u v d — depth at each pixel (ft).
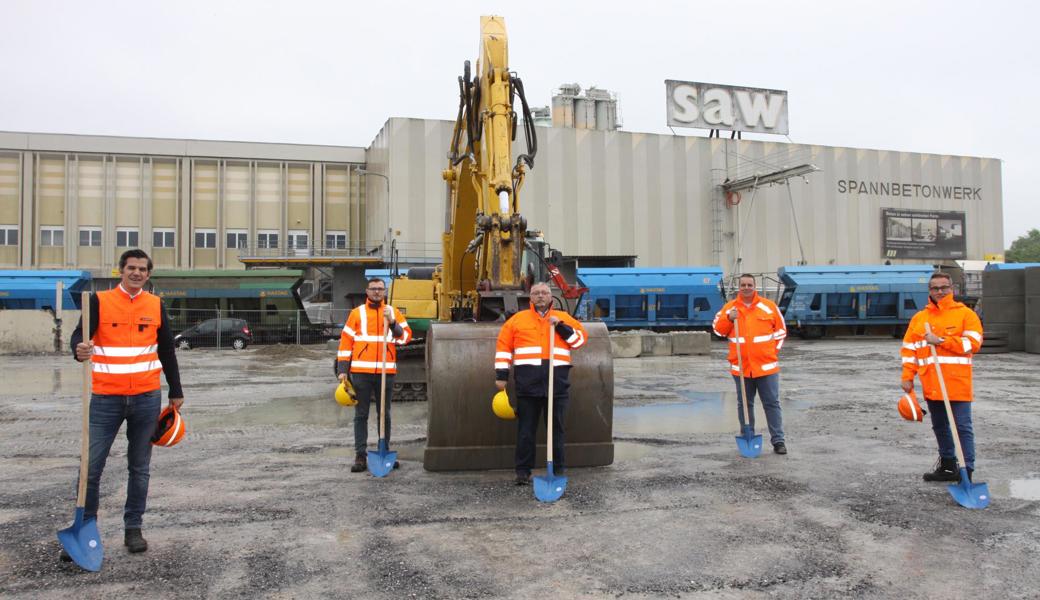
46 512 18.43
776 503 18.89
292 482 21.43
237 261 157.79
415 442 28.07
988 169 167.32
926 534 16.38
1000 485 20.75
